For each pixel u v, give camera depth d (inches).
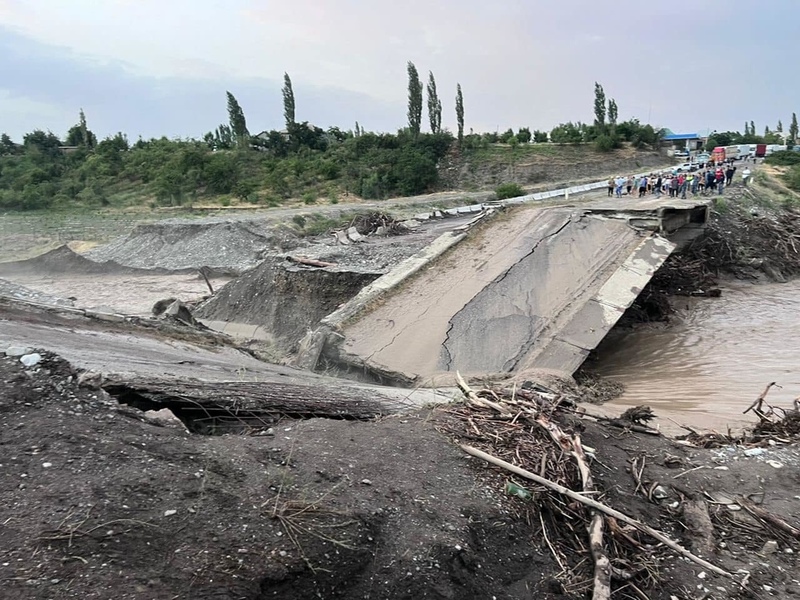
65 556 171.6
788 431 384.8
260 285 800.3
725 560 259.9
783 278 938.1
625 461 322.7
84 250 1362.0
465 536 226.1
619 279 636.1
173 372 351.9
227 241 1280.8
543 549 241.9
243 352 584.4
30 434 219.8
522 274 658.8
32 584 161.2
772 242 1022.4
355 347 579.2
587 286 632.4
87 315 500.1
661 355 617.9
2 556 167.3
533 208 815.1
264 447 254.5
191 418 301.4
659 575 244.7
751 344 639.8
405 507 232.2
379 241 1053.2
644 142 2682.1
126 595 165.0
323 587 192.7
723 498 302.0
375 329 601.3
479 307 615.8
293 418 322.0
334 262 839.1
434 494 245.1
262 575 184.2
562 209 797.9
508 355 556.1
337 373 567.8
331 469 245.0
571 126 3026.6
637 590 234.1
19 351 269.1
